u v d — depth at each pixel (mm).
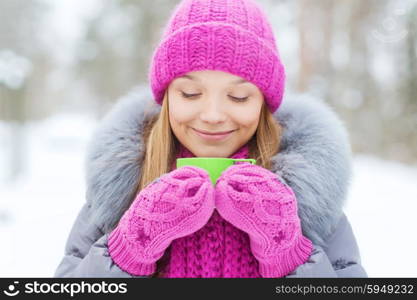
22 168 9625
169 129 1479
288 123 1512
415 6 3229
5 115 9578
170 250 1433
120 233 1396
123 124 1511
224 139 1426
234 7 1436
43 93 16453
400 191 5379
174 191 1356
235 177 1362
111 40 12211
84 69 13016
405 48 5648
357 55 8875
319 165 1462
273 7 7945
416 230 3316
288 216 1371
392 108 7961
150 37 10602
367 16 8367
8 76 9031
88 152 1514
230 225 1410
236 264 1403
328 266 1410
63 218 4062
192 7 1435
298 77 7441
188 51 1407
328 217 1458
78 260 1488
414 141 7750
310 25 7434
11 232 3547
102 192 1476
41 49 11258
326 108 1556
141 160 1492
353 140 9305
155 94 1485
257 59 1416
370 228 3426
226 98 1412
